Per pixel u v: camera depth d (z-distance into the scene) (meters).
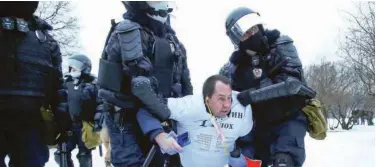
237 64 3.79
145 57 3.05
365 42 15.23
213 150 3.37
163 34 3.29
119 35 3.01
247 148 3.78
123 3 3.17
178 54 3.25
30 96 2.90
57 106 3.24
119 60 3.03
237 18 3.62
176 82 3.36
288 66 3.55
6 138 2.96
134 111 3.11
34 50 2.94
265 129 3.72
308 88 3.56
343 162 8.70
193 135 3.32
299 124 3.68
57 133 3.31
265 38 3.63
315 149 11.82
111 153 3.18
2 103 2.81
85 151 6.22
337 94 36.84
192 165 3.43
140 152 3.14
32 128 3.02
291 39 3.66
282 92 3.36
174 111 3.17
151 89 2.91
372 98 17.23
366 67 15.28
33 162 3.03
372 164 8.37
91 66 6.31
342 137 18.45
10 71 2.83
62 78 3.25
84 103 5.90
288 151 3.58
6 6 2.90
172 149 2.93
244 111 3.38
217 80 3.15
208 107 3.20
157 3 3.15
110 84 3.04
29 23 2.99
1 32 2.82
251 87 3.70
